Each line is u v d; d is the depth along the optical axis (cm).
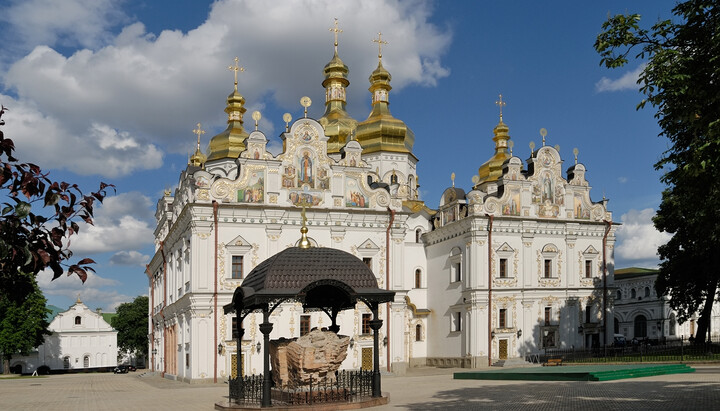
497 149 8069
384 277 5609
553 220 6341
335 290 2984
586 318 6425
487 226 6128
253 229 5284
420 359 6706
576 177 6538
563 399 2592
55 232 827
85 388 4981
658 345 5841
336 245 5503
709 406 2188
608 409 2217
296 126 5509
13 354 9644
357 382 2780
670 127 1952
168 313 6338
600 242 6550
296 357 2641
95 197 859
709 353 4784
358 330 5472
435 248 6794
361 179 5669
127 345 11200
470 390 3238
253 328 5197
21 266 818
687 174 1788
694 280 5400
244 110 7788
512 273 6172
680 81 1697
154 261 7569
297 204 5434
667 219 5359
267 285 2577
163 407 3070
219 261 5159
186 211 5275
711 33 1695
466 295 6150
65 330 10550
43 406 3316
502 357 6028
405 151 7531
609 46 1812
